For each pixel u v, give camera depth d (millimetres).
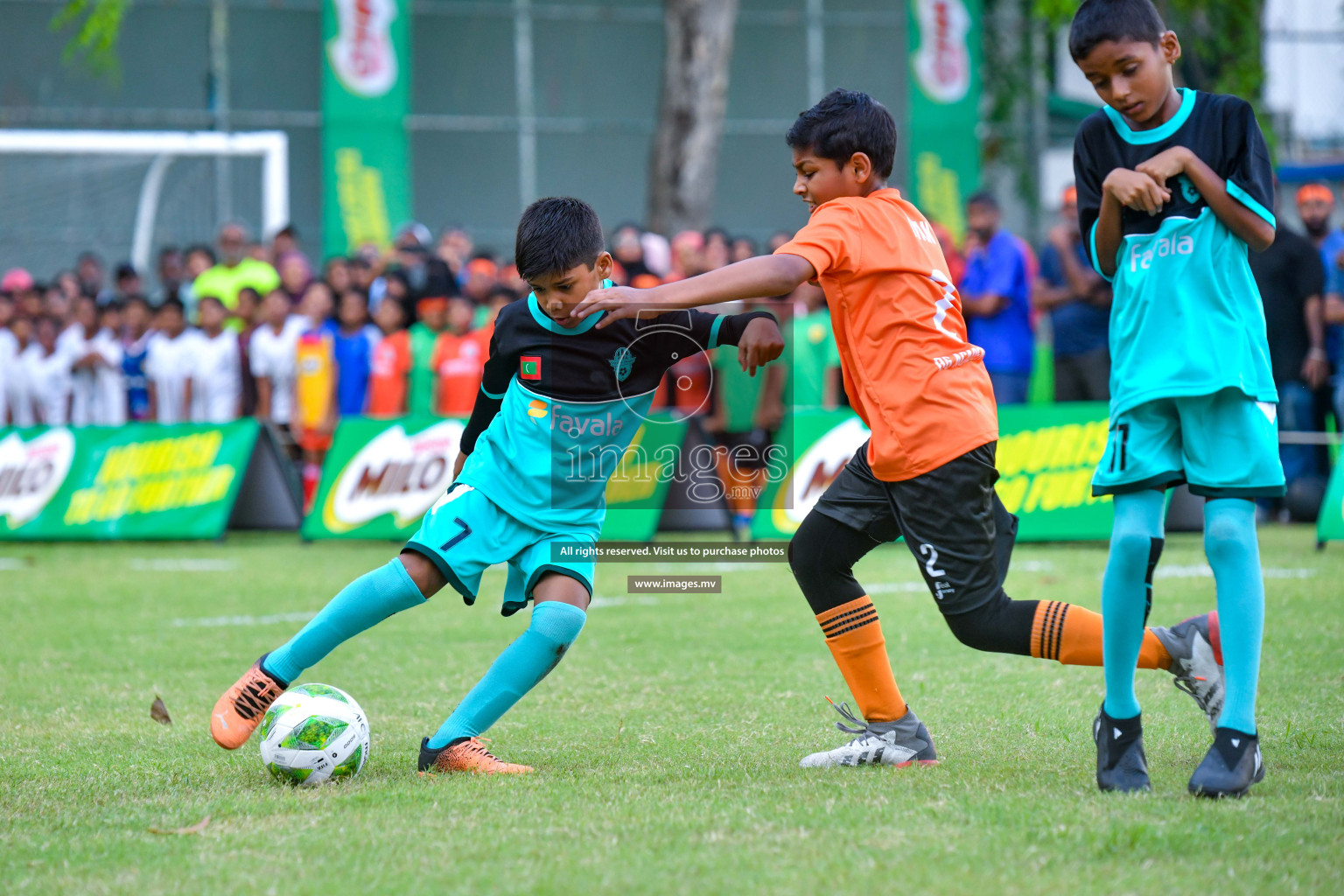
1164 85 10477
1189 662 11047
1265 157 10312
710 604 22750
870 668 11586
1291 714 13195
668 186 52625
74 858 8945
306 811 10125
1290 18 65250
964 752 11984
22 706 14922
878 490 11406
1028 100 67312
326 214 61031
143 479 35344
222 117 66562
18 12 65688
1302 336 33719
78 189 63219
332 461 34250
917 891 7914
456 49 71688
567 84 72625
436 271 36656
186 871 8625
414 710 14586
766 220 73562
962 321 11289
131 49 66688
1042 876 8117
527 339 11836
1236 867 8211
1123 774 10289
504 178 71312
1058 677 15711
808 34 72875
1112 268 10906
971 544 10852
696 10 51812
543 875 8328
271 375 38750
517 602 12359
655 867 8430
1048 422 30203
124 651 18688
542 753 12305
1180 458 10508
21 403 43562
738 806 9922
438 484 33000
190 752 12609
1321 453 34125
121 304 42969
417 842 9117
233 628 20734
